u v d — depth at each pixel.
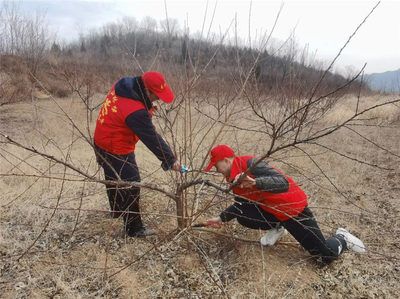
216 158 3.02
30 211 3.85
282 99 7.05
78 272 3.03
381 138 8.77
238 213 3.26
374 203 4.91
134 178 3.31
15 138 6.73
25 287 2.85
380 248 3.71
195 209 3.62
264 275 3.06
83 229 3.63
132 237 3.51
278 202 3.03
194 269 3.13
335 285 3.05
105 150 3.22
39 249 3.30
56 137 6.83
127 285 2.91
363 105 13.00
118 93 3.08
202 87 7.52
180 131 5.99
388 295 2.99
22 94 10.71
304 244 3.18
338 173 5.82
